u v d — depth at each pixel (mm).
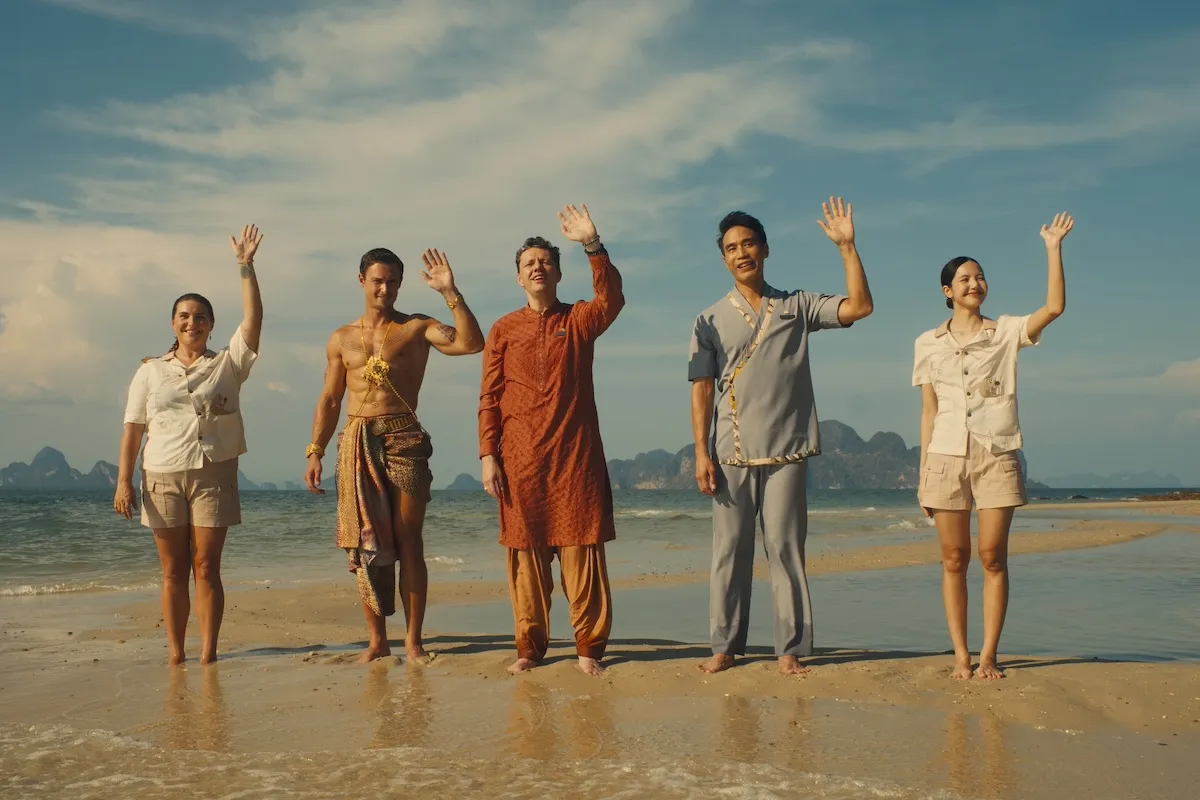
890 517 31188
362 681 4309
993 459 4234
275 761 2973
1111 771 2924
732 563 4555
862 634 6152
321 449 5082
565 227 4523
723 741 3248
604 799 2592
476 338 4875
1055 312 4121
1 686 4238
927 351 4473
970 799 2643
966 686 4043
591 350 4684
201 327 4957
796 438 4535
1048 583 9117
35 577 10453
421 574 4957
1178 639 5797
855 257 4414
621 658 4820
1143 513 33031
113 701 3916
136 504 4926
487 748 3150
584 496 4559
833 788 2703
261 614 7066
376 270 4938
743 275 4613
